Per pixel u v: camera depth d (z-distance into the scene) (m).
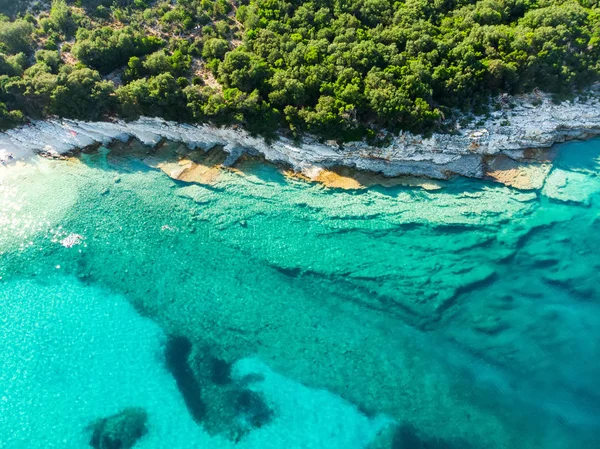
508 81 53.59
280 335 45.00
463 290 46.94
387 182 54.47
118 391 42.25
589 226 51.06
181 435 39.72
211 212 53.28
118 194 54.72
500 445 38.19
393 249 50.00
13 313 46.94
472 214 52.06
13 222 52.78
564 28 53.78
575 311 45.22
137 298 47.91
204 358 43.97
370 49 52.09
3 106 54.91
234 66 51.91
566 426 38.84
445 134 52.66
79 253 50.94
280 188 54.53
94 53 55.00
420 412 40.22
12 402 41.47
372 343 44.12
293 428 39.81
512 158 55.94
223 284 48.44
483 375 41.88
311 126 50.81
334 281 48.09
